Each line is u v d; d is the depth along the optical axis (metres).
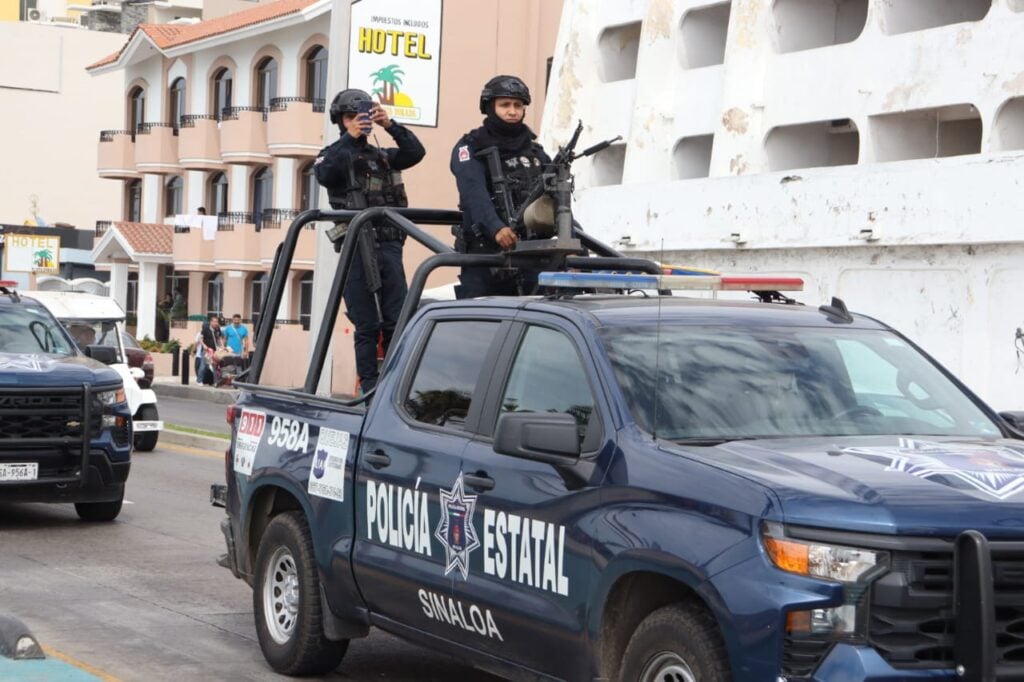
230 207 67.00
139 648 11.12
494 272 10.98
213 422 38.16
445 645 8.58
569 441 7.36
